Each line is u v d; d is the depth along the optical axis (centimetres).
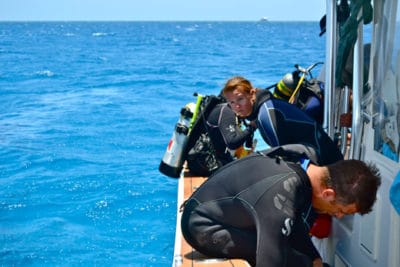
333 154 373
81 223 675
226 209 315
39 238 633
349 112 415
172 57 3631
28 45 5644
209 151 625
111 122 1300
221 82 2127
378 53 333
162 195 766
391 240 311
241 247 317
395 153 307
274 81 2191
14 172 895
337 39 394
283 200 286
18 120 1348
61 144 1082
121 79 2258
